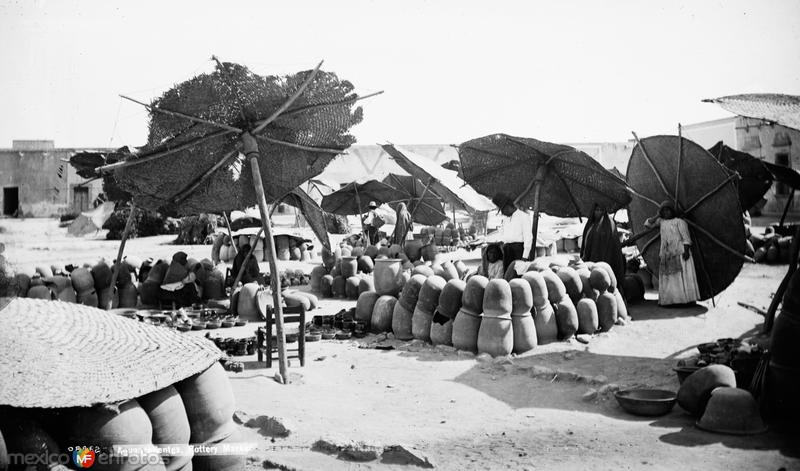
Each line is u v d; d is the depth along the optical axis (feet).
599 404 22.29
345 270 50.44
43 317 15.72
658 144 42.16
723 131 104.17
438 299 31.89
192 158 31.99
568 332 31.24
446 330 31.04
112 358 14.51
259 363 28.40
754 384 20.61
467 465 17.06
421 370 27.25
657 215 42.29
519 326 29.43
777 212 99.91
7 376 12.75
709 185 40.52
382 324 34.53
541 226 110.11
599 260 40.34
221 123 30.42
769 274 53.88
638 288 42.45
